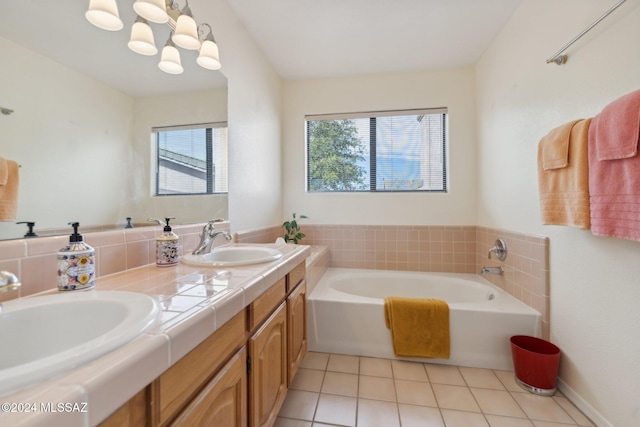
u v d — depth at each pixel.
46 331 0.60
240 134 1.99
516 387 1.58
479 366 1.79
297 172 2.98
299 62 2.60
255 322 0.95
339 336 1.97
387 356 1.90
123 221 1.11
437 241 2.75
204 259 1.27
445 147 2.80
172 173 1.36
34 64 0.80
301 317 1.57
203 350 0.66
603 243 1.28
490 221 2.39
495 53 2.25
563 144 1.33
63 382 0.36
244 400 0.88
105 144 1.03
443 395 1.51
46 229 0.82
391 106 2.82
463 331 1.82
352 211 2.90
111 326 0.62
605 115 1.11
